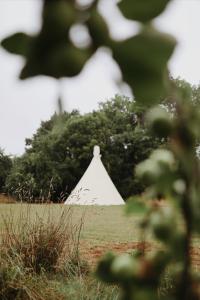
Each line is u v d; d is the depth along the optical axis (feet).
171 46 1.24
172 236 1.67
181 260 1.69
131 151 136.15
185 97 1.53
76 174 138.62
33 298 16.26
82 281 18.25
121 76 1.25
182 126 1.55
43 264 21.58
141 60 1.24
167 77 1.32
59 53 1.16
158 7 1.22
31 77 1.18
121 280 1.67
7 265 17.65
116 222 48.73
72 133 138.51
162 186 1.65
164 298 1.68
